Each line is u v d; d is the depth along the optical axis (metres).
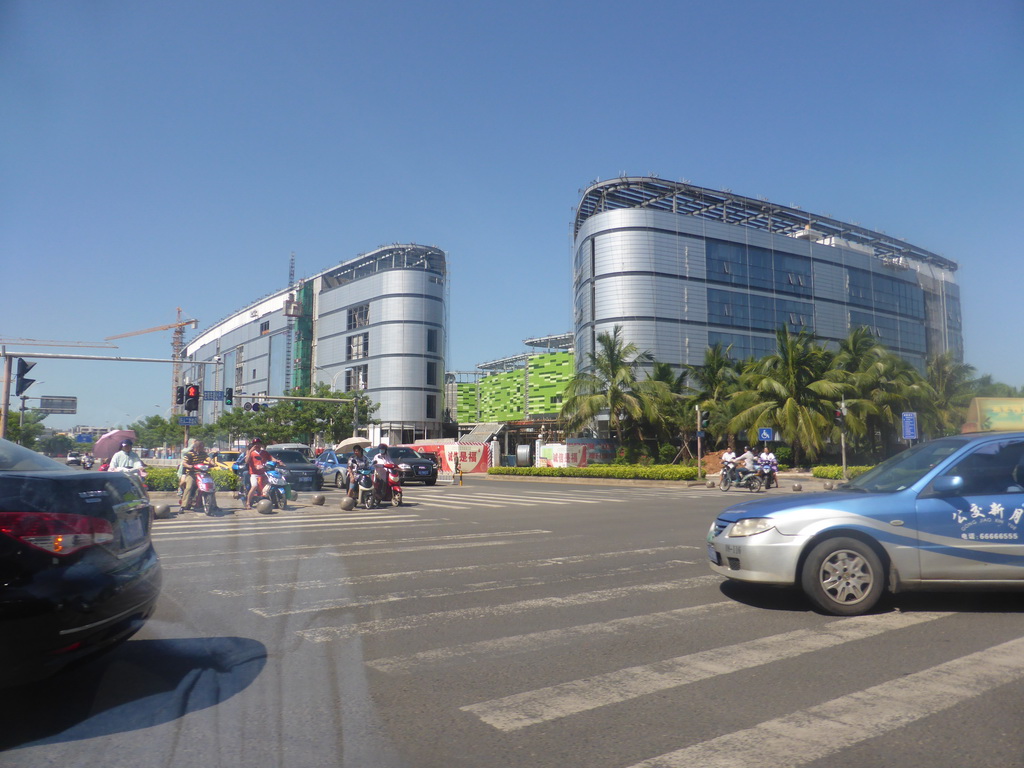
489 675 4.75
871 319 66.38
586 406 39.75
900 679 4.62
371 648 5.34
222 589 7.33
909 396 40.00
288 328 91.31
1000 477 6.42
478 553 10.17
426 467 30.77
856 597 6.29
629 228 54.66
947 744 3.64
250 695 4.30
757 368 40.12
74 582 3.86
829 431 37.16
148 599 4.52
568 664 4.98
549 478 37.66
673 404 41.44
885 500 6.42
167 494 20.38
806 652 5.23
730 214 61.78
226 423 66.75
